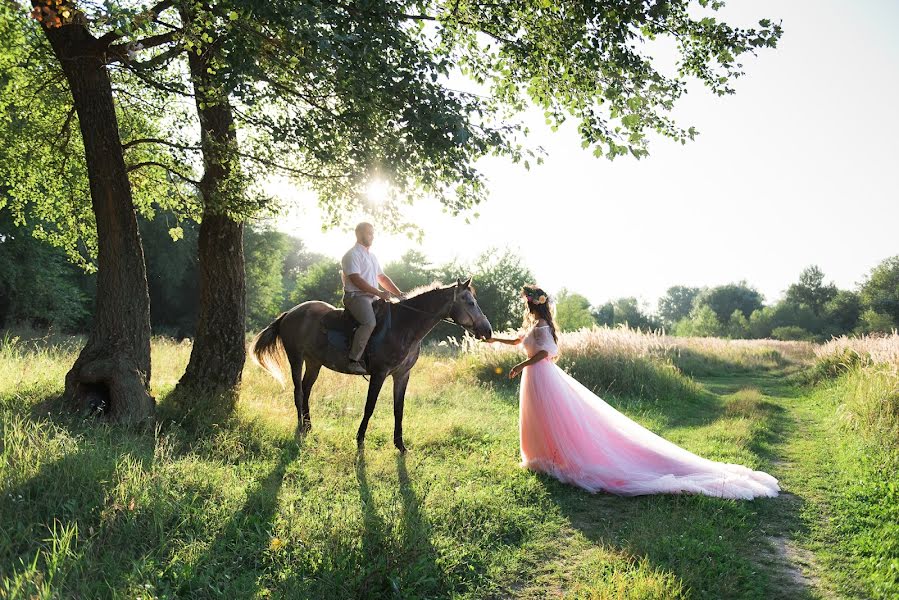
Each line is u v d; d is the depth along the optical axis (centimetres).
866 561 437
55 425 562
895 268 7300
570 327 4781
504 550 448
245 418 732
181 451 602
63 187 1015
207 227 856
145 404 679
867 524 518
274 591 356
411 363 727
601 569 416
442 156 606
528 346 659
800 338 7194
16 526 367
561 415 623
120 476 456
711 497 571
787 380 1905
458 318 704
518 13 627
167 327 3394
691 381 1537
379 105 591
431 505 521
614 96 602
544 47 630
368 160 651
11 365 839
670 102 604
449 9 632
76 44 668
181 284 3459
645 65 618
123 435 595
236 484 518
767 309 8550
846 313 7794
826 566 439
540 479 626
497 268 3547
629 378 1384
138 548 380
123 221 701
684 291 17625
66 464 441
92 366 662
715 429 945
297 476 577
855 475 666
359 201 809
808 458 777
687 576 393
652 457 624
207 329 845
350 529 436
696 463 627
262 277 3869
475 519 500
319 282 4616
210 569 366
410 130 580
